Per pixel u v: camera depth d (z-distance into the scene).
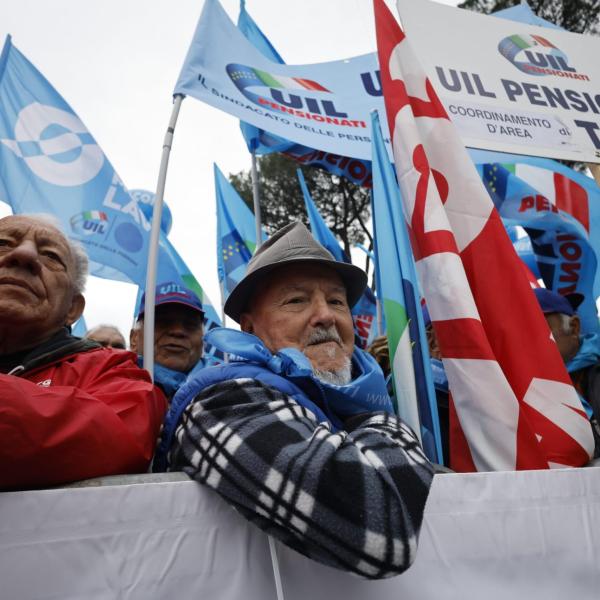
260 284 1.51
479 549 1.06
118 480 0.95
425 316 2.48
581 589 1.11
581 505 1.18
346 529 0.87
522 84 2.14
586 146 2.13
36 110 2.86
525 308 1.56
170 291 2.71
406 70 1.81
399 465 0.98
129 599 0.85
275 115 2.63
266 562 0.94
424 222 1.59
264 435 0.97
